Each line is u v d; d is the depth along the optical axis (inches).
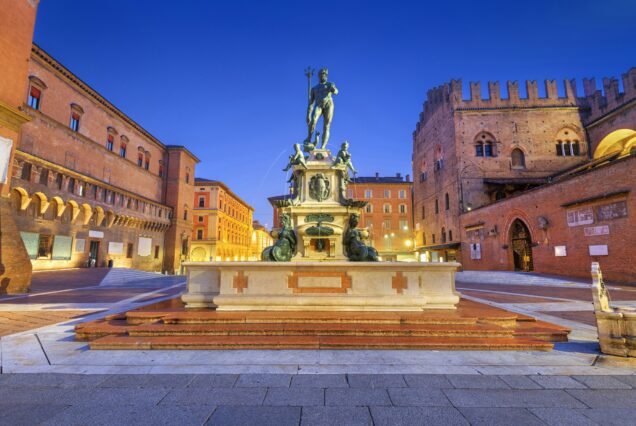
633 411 136.3
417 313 271.0
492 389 157.9
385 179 2854.3
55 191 1210.0
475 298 511.5
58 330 279.0
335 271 289.7
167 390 155.6
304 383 163.6
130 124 1788.9
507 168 1550.2
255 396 148.9
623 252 755.4
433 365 190.1
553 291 634.8
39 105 1214.9
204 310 286.8
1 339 249.0
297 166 453.7
